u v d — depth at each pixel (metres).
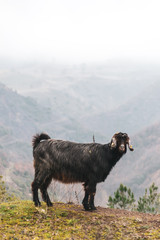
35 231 6.98
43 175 8.82
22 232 6.87
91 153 8.88
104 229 7.39
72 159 8.77
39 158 8.88
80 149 8.91
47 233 6.88
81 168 8.83
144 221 8.24
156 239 6.66
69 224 7.62
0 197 13.57
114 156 9.00
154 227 7.61
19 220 7.71
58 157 8.75
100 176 8.99
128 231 7.23
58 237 6.68
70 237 6.72
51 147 8.84
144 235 6.97
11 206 8.95
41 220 7.79
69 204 10.20
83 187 9.32
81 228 7.40
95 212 9.18
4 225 7.32
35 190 8.98
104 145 9.14
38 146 8.99
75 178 8.91
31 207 8.84
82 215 8.53
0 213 8.18
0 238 6.45
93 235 7.00
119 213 9.46
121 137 8.84
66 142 9.02
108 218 8.41
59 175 8.90
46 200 9.20
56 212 8.49
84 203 9.30
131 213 9.58
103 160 8.92
